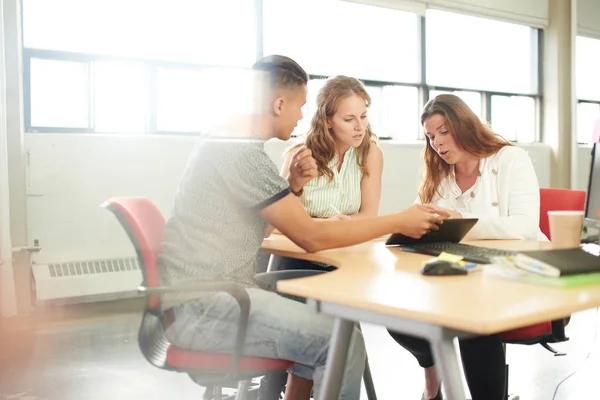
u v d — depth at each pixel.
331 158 2.24
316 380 1.33
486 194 2.03
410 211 1.55
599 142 1.71
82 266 3.46
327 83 2.24
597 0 6.96
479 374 1.68
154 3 4.04
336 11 5.06
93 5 3.83
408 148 5.43
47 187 3.59
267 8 4.64
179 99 4.07
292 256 1.61
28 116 3.66
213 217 1.40
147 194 3.87
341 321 1.12
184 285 1.29
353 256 1.49
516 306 0.91
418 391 2.43
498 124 6.42
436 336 0.88
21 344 2.81
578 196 2.08
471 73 6.12
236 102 1.48
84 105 3.81
